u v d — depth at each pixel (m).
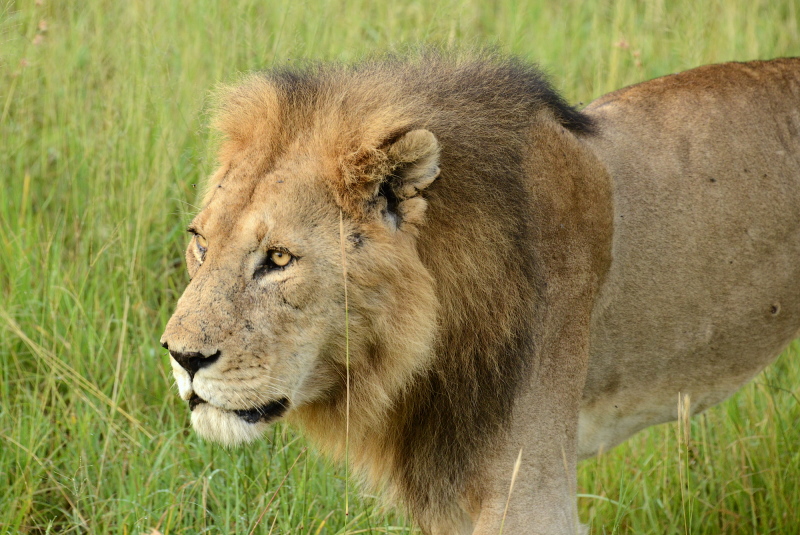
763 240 8.61
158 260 11.87
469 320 7.10
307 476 9.09
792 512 9.66
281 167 6.69
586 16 16.95
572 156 7.67
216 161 7.77
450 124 7.00
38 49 13.26
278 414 6.75
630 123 8.46
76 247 11.62
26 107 12.91
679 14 15.23
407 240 6.73
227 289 6.46
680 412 8.31
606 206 7.84
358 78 7.13
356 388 6.89
